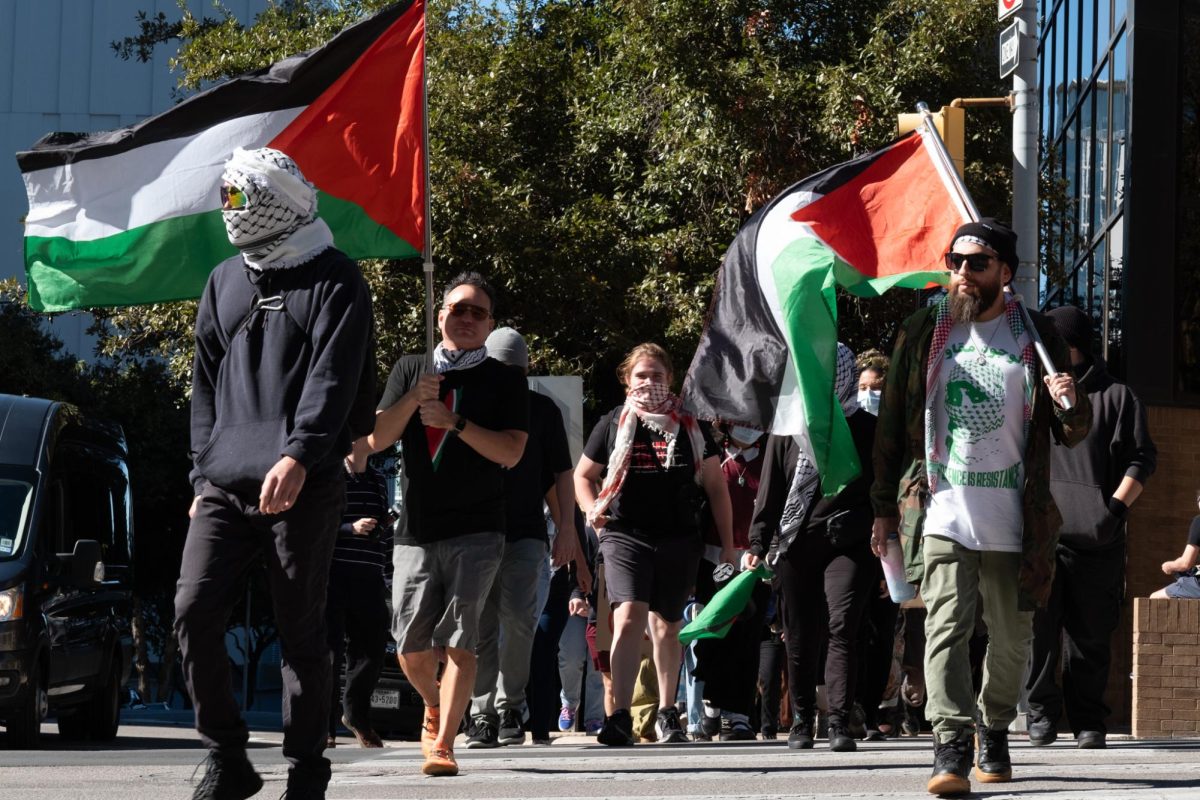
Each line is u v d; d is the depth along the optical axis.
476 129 24.53
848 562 8.36
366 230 7.30
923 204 8.52
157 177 7.10
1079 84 21.34
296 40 26.67
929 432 5.86
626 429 8.68
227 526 4.69
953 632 5.78
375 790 6.26
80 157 7.09
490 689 9.18
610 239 22.94
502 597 9.05
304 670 4.71
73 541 13.14
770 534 8.87
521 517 9.05
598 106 24.42
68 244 7.12
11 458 12.80
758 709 13.06
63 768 7.74
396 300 22.23
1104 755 7.72
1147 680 10.34
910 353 5.97
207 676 4.67
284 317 4.71
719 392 8.15
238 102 7.15
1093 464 8.55
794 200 8.36
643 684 11.56
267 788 5.93
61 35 55.56
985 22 21.20
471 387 7.20
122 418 36.03
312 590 4.66
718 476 9.23
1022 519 5.80
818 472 7.95
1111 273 18.28
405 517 7.23
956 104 11.25
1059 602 8.66
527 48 25.30
